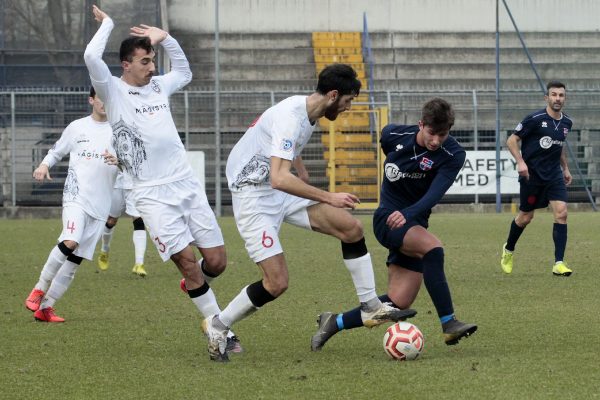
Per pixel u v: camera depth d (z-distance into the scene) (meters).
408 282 19.48
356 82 17.70
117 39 74.69
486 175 69.69
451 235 48.06
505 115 74.94
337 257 38.59
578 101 74.56
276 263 18.30
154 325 22.83
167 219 19.56
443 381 16.08
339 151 72.44
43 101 68.88
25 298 27.98
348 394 15.29
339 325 19.11
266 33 86.06
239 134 74.19
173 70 20.84
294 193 17.38
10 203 68.94
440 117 18.03
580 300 25.91
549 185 32.25
